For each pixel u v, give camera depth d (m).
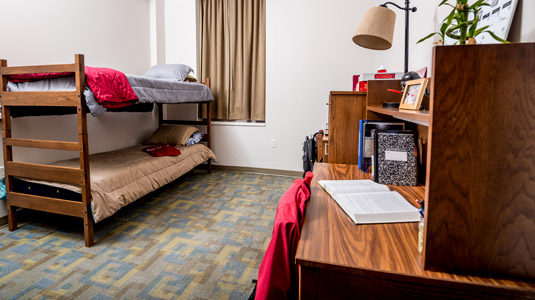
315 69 3.94
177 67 3.77
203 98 3.82
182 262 1.96
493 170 0.64
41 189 2.27
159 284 1.72
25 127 2.61
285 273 0.84
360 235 0.88
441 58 0.63
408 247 0.81
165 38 4.43
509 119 0.62
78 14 3.12
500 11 1.08
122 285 1.70
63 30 2.96
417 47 2.20
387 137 1.43
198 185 3.67
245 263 1.96
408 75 1.48
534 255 0.64
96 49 3.36
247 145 4.31
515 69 0.61
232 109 4.27
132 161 2.88
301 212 0.97
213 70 4.28
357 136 1.97
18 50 2.55
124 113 3.79
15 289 1.65
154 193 3.35
